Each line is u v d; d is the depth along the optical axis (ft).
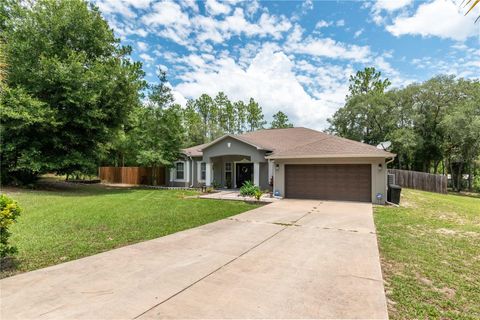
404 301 12.23
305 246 19.74
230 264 15.90
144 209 35.35
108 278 13.67
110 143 68.49
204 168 72.43
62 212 31.65
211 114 167.02
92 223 26.32
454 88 89.04
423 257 18.07
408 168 110.32
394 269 15.98
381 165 43.55
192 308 10.91
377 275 14.47
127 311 10.59
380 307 11.19
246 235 22.75
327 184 47.34
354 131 106.63
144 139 71.72
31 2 57.36
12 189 52.47
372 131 104.78
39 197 44.11
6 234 14.97
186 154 72.69
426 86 92.99
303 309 10.95
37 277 13.71
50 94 54.24
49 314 10.28
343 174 46.37
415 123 95.35
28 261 16.11
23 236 21.18
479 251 19.53
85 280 13.39
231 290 12.53
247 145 58.70
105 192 58.85
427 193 65.92
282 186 49.80
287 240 21.30
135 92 63.00
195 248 18.98
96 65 56.08
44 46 54.60
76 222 26.58
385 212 35.60
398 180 84.53
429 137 96.68
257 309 10.90
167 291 12.34
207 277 13.97
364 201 44.78
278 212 34.24
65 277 13.74
